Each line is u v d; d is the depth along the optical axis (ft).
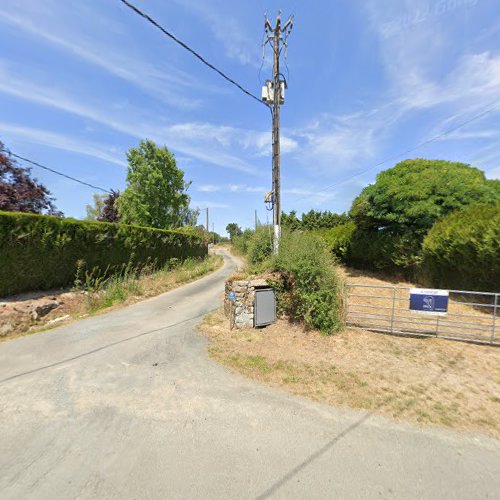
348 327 21.25
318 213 105.91
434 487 7.41
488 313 25.29
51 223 26.99
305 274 20.53
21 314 21.58
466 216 27.40
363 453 8.70
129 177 85.35
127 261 39.24
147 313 25.67
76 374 13.88
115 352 16.67
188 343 18.22
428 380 13.64
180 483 7.39
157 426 9.93
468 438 9.53
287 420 10.39
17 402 11.33
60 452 8.54
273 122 27.91
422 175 36.27
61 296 26.68
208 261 76.18
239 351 17.02
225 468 7.97
